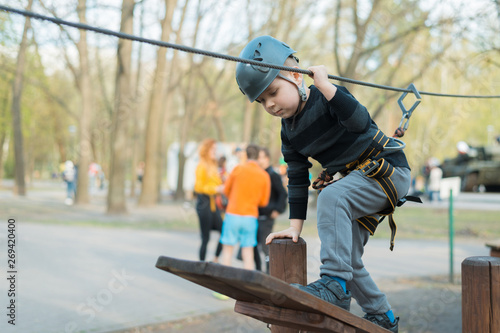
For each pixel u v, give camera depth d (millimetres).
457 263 8906
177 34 20922
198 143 33312
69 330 4691
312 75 2205
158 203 24609
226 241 6656
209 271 1787
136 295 6172
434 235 12875
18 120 24625
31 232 11477
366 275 2523
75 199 21281
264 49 2227
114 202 17156
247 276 1716
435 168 25266
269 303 2055
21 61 20453
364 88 17734
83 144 21422
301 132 2391
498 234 12906
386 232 13508
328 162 2439
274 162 20234
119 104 17266
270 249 2541
